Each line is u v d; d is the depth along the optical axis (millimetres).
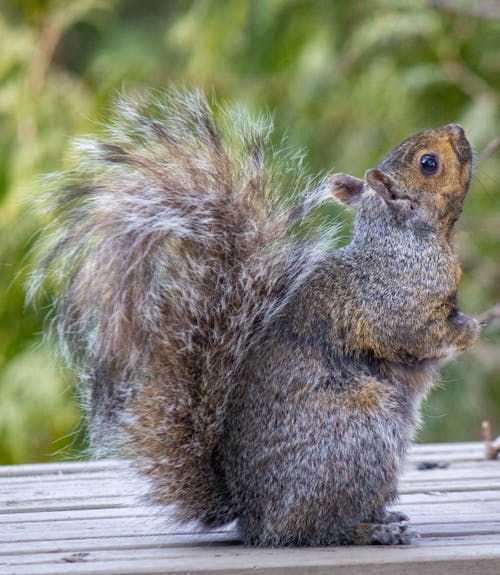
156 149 7547
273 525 6984
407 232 7977
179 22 16328
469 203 15141
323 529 6988
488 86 15492
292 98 15703
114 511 8242
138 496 7219
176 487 7117
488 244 15195
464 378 14883
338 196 8586
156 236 7055
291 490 6941
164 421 7090
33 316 14711
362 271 7695
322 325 7359
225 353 7094
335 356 7305
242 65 16062
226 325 7121
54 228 7570
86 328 7258
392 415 7078
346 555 6707
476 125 14602
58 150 15000
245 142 7629
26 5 16078
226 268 7211
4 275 14414
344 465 6914
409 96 15484
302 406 7004
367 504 6957
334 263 7754
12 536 7500
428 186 8258
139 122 7801
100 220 7148
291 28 15906
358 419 6965
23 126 15234
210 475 7121
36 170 14852
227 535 7418
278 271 7336
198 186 7363
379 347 7504
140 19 18641
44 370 14484
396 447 7043
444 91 15570
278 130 15633
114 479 9453
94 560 6770
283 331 7293
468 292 14922
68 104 15516
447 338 7672
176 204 7211
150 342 7031
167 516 7238
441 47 15453
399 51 15828
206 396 7070
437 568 6539
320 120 15742
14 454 14445
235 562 6570
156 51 17250
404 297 7633
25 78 15570
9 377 14617
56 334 7934
